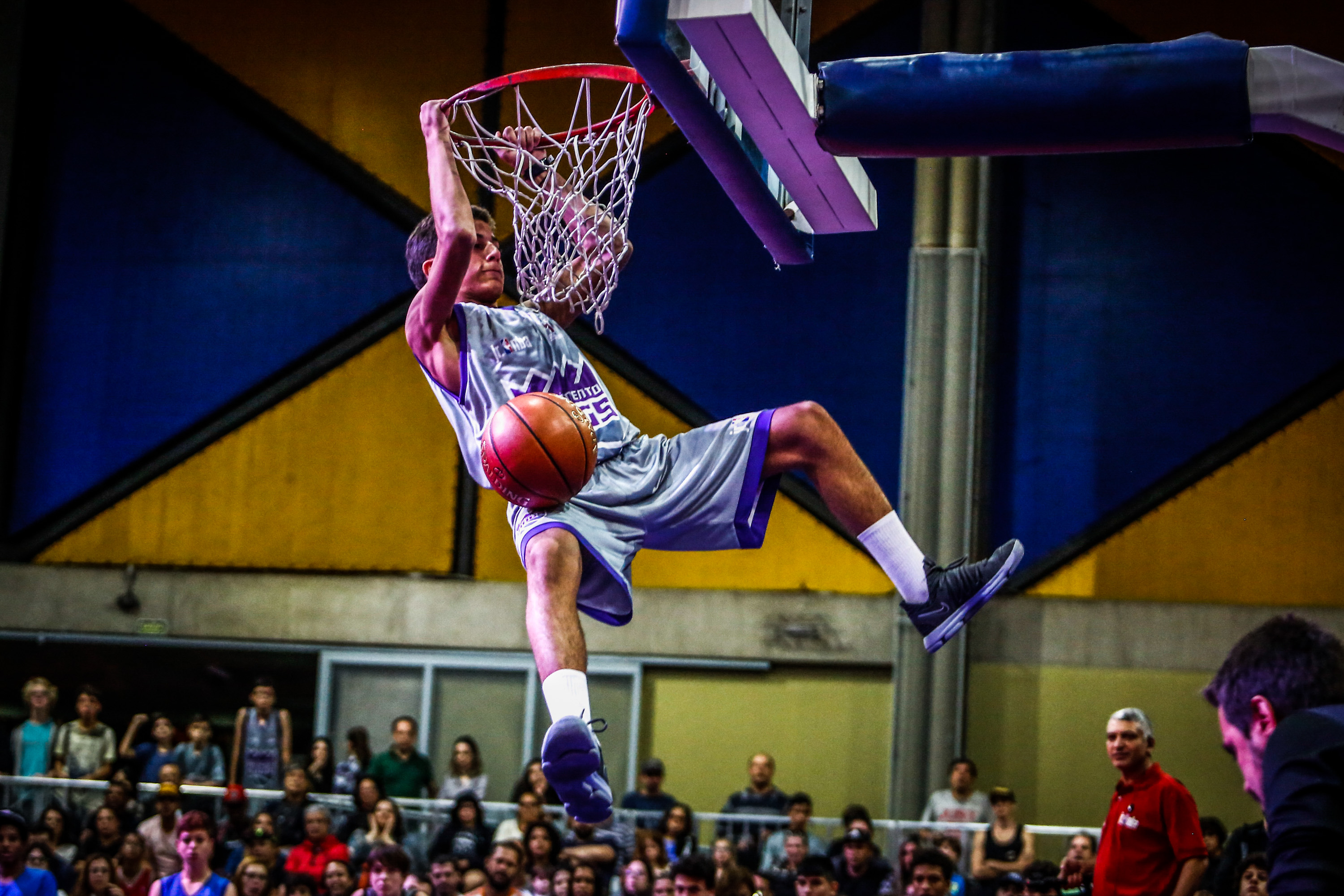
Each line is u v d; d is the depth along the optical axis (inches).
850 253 566.9
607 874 406.6
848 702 544.1
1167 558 535.2
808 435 159.0
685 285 569.9
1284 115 134.2
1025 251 556.4
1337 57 539.5
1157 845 220.5
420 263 178.4
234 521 581.9
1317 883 83.8
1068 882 258.5
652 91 146.0
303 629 569.9
